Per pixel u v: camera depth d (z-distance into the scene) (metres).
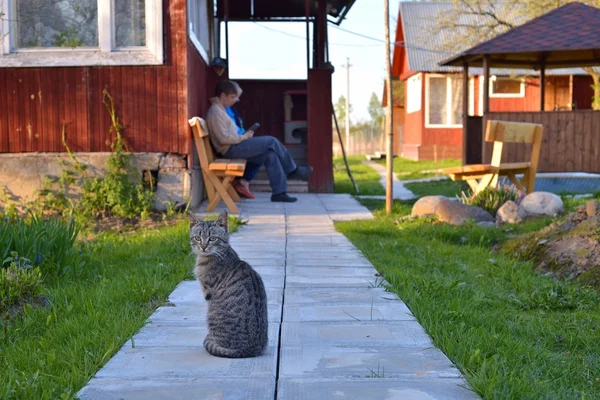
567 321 5.64
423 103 30.25
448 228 9.93
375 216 11.82
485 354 4.47
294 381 4.10
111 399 3.83
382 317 5.55
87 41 11.47
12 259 6.54
